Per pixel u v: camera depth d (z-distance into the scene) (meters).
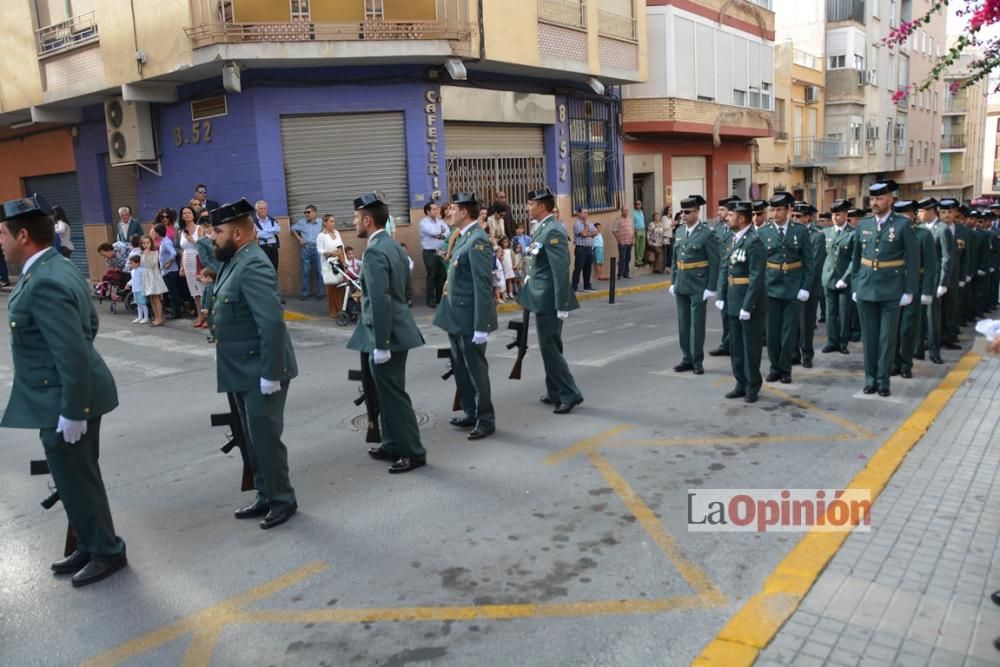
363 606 4.16
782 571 4.27
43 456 6.91
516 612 4.04
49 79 16.30
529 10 16.28
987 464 5.80
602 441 6.70
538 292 7.40
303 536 5.01
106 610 4.23
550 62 16.97
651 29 21.59
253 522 5.27
